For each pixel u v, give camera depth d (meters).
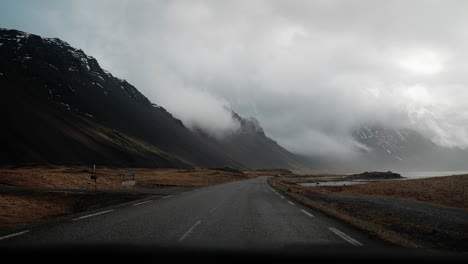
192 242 6.60
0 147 131.12
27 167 113.50
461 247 6.93
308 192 26.33
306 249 5.95
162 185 39.72
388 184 39.84
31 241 6.61
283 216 11.12
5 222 12.46
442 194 28.69
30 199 21.28
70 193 23.84
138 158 187.62
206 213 11.77
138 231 7.96
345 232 8.02
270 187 34.41
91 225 8.88
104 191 25.48
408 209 14.51
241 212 12.24
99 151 169.00
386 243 6.66
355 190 34.97
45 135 157.50
